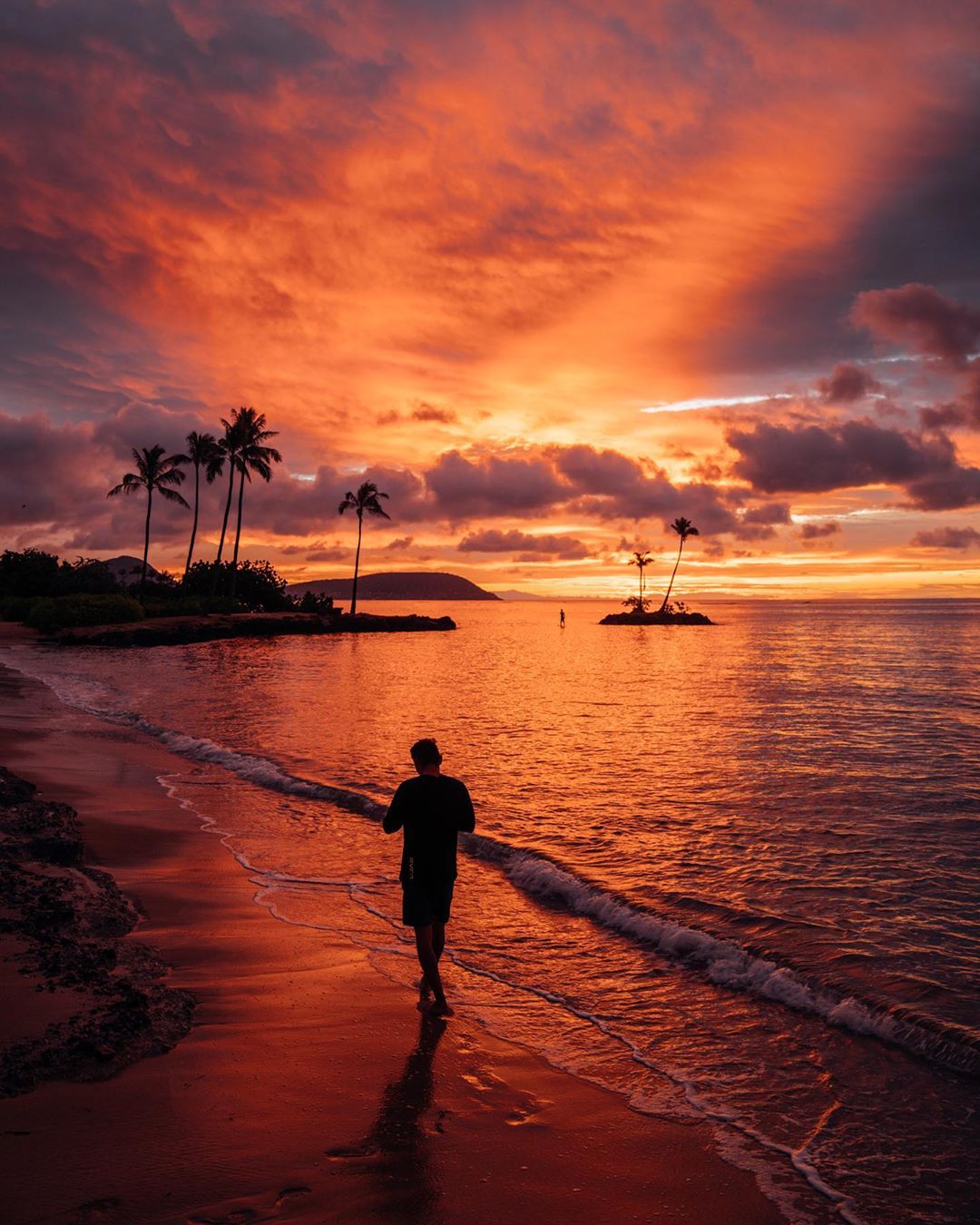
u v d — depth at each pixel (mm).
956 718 22922
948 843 9711
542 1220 3262
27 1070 4051
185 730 18328
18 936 5809
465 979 5867
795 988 5676
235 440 74375
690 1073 4602
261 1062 4434
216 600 76188
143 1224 3023
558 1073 4527
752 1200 3471
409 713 22391
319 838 9617
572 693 29609
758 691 30812
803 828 10422
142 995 4977
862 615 191625
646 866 8734
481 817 10961
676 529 130625
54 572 78812
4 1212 3041
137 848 8875
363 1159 3576
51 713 20516
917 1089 4461
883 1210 3441
